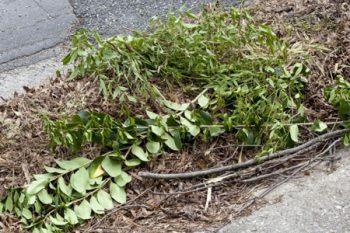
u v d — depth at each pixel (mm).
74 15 3416
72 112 2596
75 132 2416
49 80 2855
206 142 2502
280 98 2549
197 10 3332
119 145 2447
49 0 3551
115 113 2576
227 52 2764
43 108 2645
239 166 2414
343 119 2518
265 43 2799
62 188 2340
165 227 2266
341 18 2982
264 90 2562
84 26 3332
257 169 2408
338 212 2256
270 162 2420
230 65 2686
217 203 2326
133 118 2447
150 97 2580
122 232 2260
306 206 2283
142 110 2578
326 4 3084
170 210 2316
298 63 2676
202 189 2367
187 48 2686
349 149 2465
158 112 2570
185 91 2656
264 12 3105
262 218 2258
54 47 3230
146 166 2439
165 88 2672
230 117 2498
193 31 2822
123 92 2584
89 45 2633
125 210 2330
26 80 3021
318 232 2207
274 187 2359
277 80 2578
